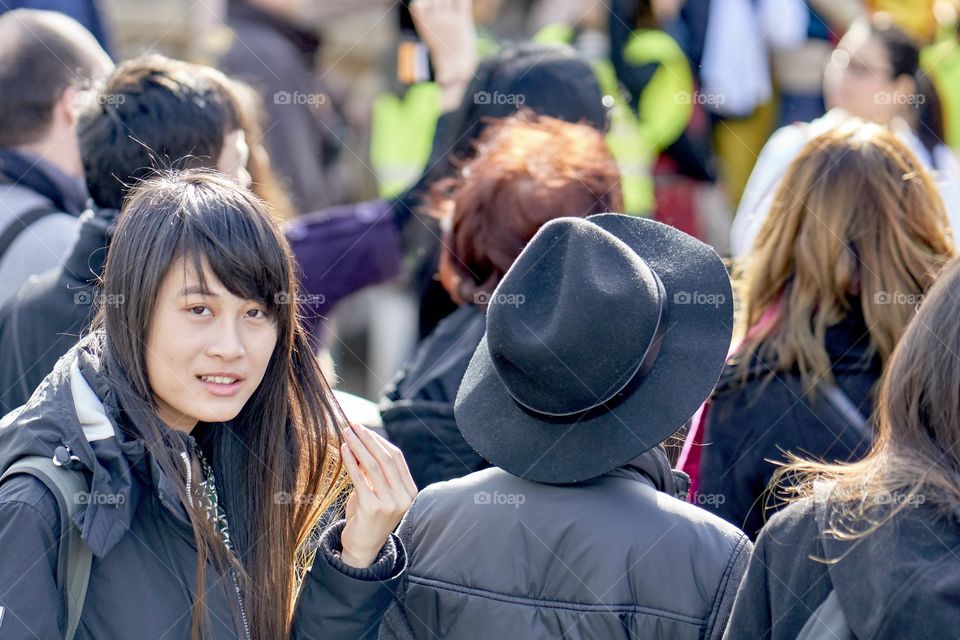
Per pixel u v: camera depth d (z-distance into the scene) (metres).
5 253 9.48
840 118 13.60
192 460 6.41
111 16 16.38
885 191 8.16
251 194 6.52
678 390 6.37
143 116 8.62
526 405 6.41
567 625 6.21
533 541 6.34
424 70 14.50
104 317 6.35
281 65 14.29
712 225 15.58
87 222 8.53
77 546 5.88
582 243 6.33
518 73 10.27
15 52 9.89
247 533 6.68
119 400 6.17
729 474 8.30
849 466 6.11
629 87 14.97
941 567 5.34
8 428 6.06
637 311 6.29
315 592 6.45
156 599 6.06
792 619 5.79
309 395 6.87
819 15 16.64
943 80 15.39
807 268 8.23
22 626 5.62
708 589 6.15
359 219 11.05
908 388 5.74
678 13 15.81
